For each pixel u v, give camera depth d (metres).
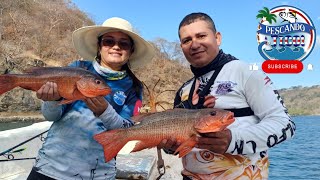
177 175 4.73
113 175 2.89
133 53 3.30
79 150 2.63
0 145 4.50
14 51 35.44
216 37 2.71
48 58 40.75
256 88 2.33
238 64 2.47
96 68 2.86
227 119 2.07
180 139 2.20
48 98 2.43
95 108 2.43
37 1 48.47
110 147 2.24
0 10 41.75
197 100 2.57
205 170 2.46
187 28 2.64
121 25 2.88
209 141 2.11
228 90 2.42
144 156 5.36
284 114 2.28
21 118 30.12
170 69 44.38
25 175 4.70
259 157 2.39
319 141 20.81
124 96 2.83
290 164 12.76
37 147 5.19
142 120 2.31
